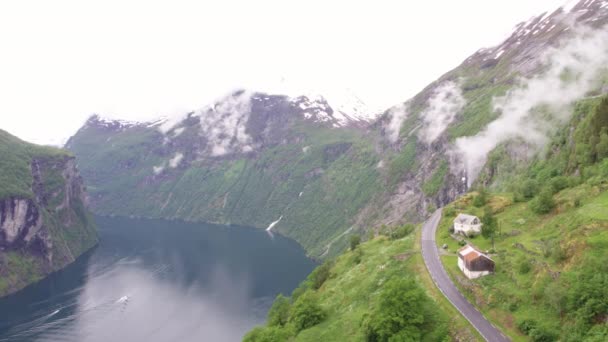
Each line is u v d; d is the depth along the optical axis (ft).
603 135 411.95
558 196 353.92
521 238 307.58
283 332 314.76
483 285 257.96
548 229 299.99
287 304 388.98
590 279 203.31
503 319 225.76
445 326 231.71
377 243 473.67
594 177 348.59
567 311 203.41
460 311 241.55
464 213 419.74
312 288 451.12
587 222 251.19
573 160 461.37
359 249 467.11
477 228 362.33
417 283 287.07
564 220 294.66
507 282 250.78
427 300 257.34
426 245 367.45
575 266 223.92
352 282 359.05
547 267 237.04
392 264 345.10
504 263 271.69
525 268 250.16
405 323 234.79
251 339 359.46
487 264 269.23
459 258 299.17
